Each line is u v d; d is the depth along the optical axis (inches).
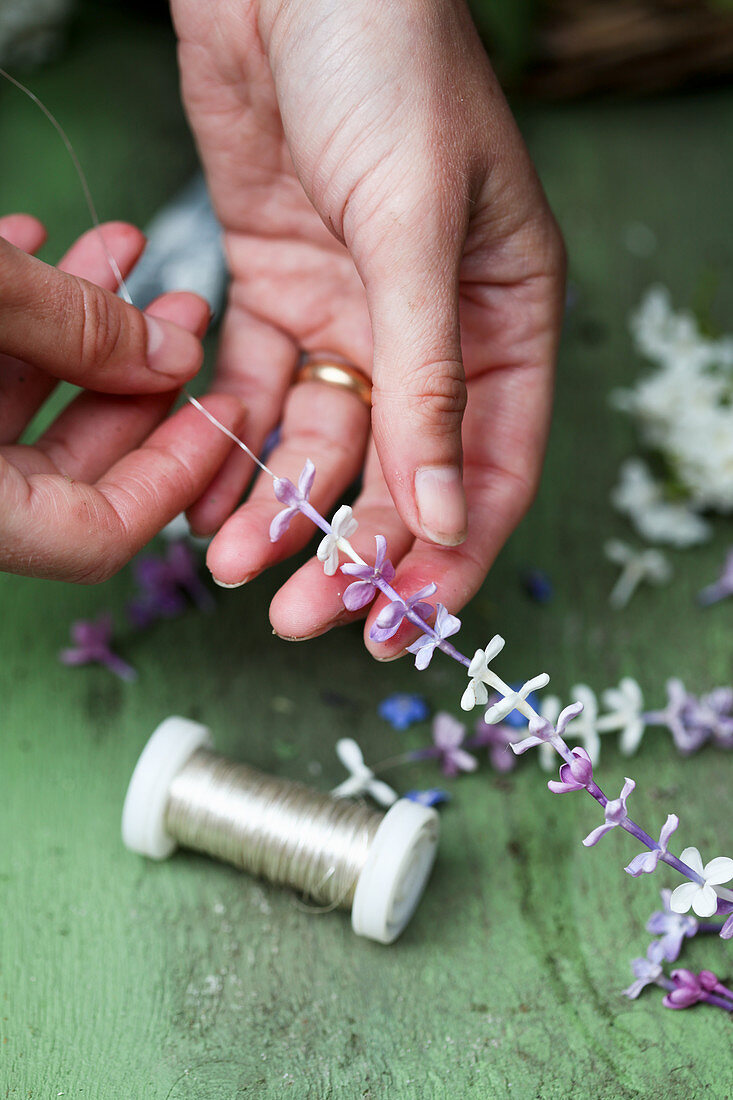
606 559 21.7
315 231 19.6
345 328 19.6
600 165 28.3
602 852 18.7
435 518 16.3
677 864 15.6
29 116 28.3
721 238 26.5
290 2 17.3
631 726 19.0
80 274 19.2
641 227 26.7
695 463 21.7
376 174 16.8
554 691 20.2
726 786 19.2
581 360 24.3
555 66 27.9
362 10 17.0
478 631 20.8
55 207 25.8
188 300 18.6
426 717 19.9
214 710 19.9
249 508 17.5
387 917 17.3
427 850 17.9
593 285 25.4
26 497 16.3
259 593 21.1
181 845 18.6
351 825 17.6
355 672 20.3
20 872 18.5
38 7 29.1
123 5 32.0
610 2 27.2
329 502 18.4
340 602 16.9
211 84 18.9
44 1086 16.9
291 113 17.4
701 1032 17.3
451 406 16.3
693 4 27.0
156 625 20.7
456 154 16.9
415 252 16.6
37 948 17.9
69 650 20.2
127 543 17.0
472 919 18.2
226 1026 17.4
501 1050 17.2
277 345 19.8
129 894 18.3
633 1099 16.8
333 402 18.9
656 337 23.4
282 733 19.7
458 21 17.4
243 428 18.3
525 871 18.6
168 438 17.6
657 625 21.0
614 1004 17.5
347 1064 17.1
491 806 19.1
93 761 19.4
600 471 22.8
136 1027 17.3
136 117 28.6
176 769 18.1
